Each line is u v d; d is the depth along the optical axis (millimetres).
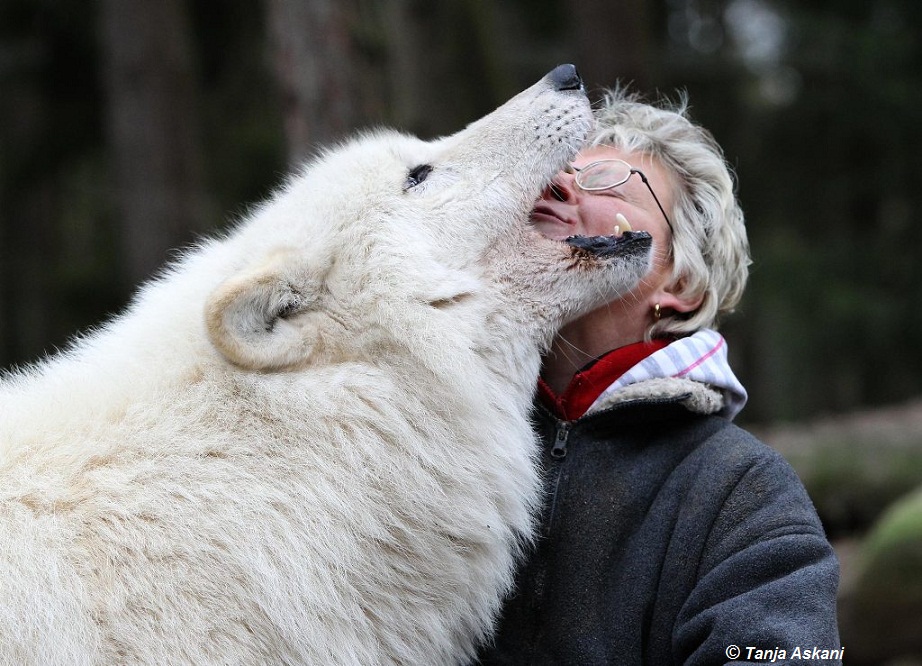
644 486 2740
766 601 2359
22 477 2594
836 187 14719
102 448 2654
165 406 2736
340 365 2811
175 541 2527
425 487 2756
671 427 2842
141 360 2865
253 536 2564
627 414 2805
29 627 2389
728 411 3037
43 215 15375
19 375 3074
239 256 3047
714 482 2637
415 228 2975
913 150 14266
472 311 2945
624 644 2584
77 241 16406
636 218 3088
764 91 16031
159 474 2619
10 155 13195
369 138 3311
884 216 15094
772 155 14953
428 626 2775
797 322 14578
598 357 3088
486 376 2936
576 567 2713
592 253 2986
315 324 2830
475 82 7488
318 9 4836
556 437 2953
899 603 6520
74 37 11844
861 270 13969
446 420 2828
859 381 15930
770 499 2578
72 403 2777
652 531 2660
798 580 2379
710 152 3230
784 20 14805
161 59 9297
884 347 14234
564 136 3170
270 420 2713
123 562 2496
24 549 2461
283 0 4883
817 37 14344
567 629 2656
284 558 2570
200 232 9328
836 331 14047
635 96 3639
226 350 2668
